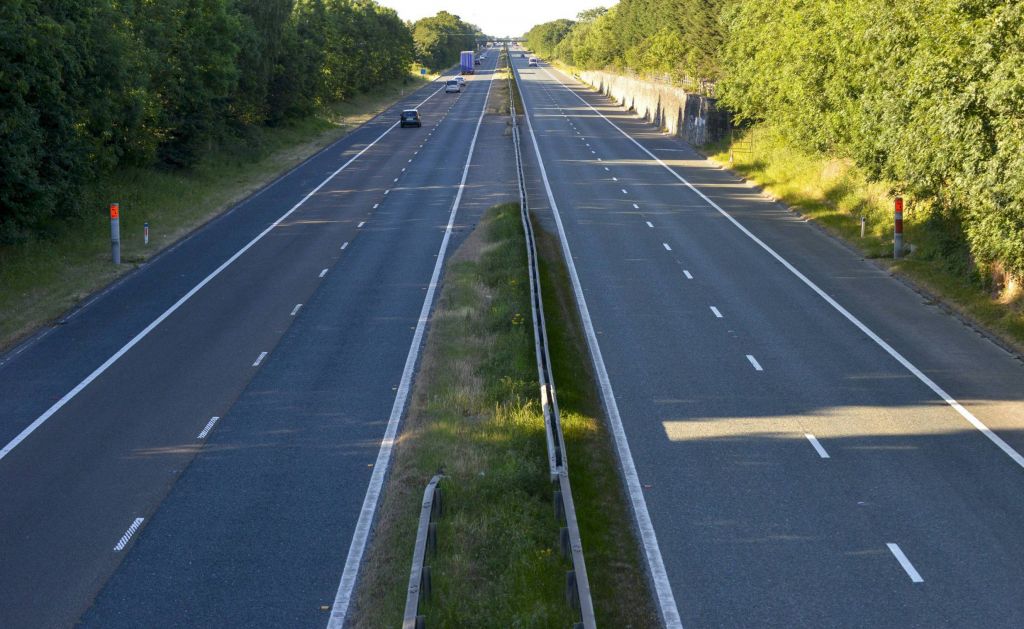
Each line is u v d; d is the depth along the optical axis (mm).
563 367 21859
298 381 21391
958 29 25328
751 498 15469
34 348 24172
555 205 45906
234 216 44125
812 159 51375
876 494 15516
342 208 45781
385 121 95000
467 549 13164
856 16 36500
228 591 12734
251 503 15391
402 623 11281
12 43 31141
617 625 11836
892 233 36156
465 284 29469
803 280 31031
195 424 18844
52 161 34938
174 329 25750
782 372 21859
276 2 72875
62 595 12656
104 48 37906
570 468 16328
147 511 15117
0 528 14547
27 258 31766
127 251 35594
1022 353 22969
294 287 30297
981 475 16172
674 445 17719
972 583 12695
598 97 130375
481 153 67250
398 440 17969
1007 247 23969
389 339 24531
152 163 50906
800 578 12961
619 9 141500
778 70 51531
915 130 28438
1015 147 22688
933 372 21750
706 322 26141
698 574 13125
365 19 124062
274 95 77000
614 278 31359
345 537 14227
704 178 55594
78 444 17859
